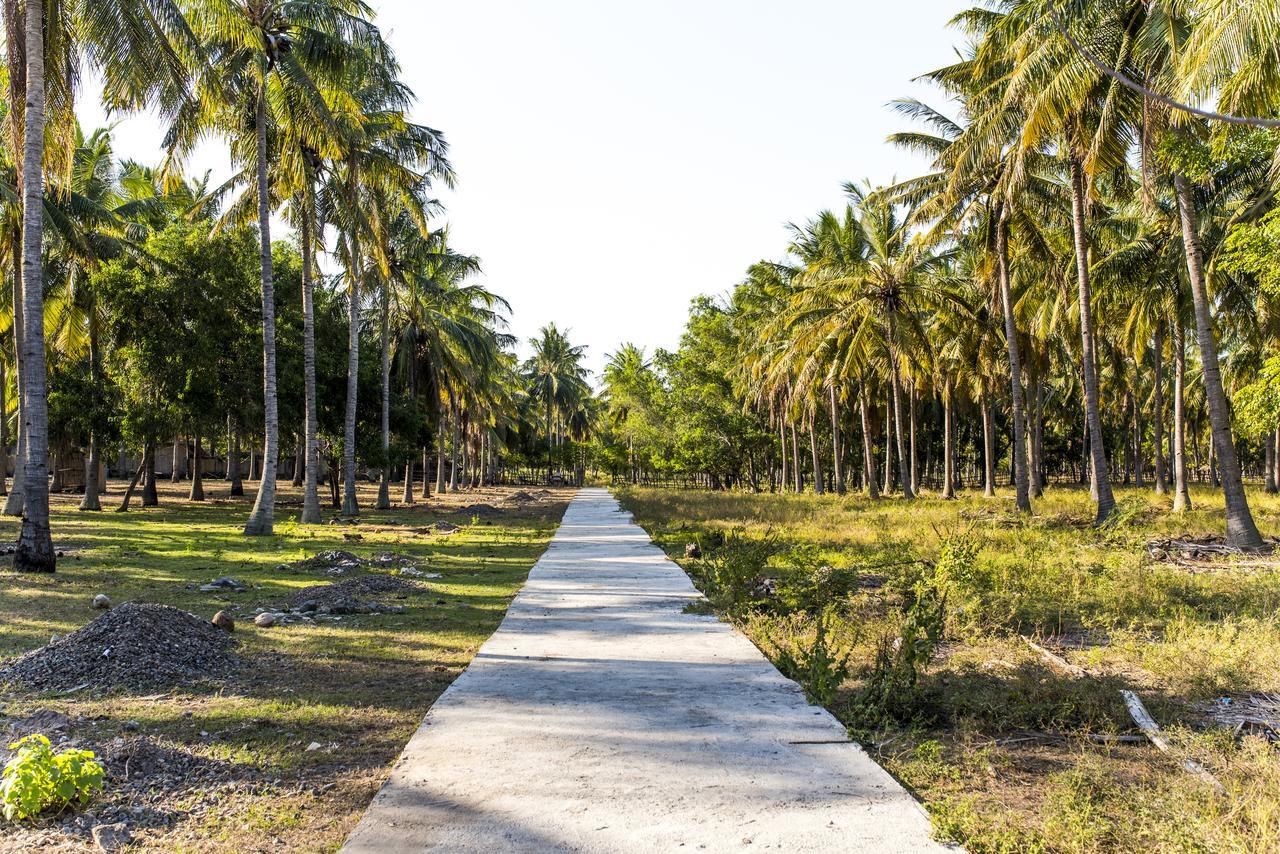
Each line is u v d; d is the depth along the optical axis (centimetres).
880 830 390
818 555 1480
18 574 1230
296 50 2089
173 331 2664
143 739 518
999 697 602
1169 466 6569
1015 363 2602
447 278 3897
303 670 728
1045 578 1133
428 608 1044
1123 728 555
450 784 450
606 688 648
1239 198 2197
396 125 2631
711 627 899
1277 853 345
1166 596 1020
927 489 5588
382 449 3188
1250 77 1174
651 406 6312
